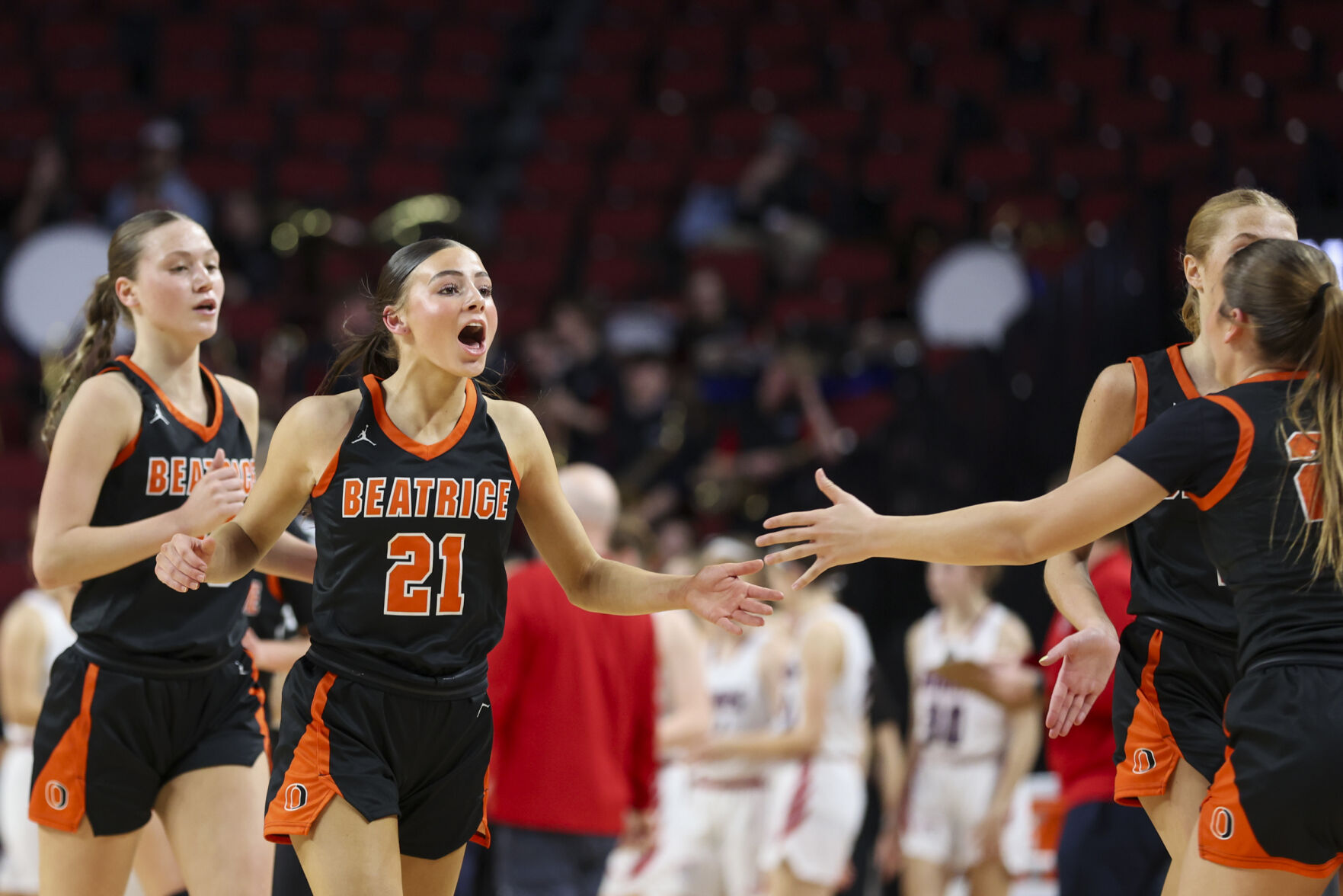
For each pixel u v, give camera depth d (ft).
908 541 12.73
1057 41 60.59
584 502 21.48
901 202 54.03
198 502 14.34
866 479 38.96
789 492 40.70
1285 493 11.95
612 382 43.96
